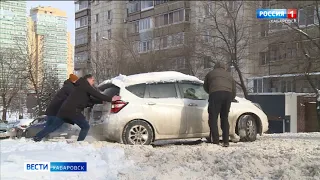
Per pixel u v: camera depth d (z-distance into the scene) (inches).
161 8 1670.8
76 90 327.0
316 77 1025.5
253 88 1253.7
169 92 327.6
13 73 1469.0
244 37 1088.8
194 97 334.3
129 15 1921.8
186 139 354.3
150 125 313.9
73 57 2192.4
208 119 318.7
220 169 205.6
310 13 1040.8
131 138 307.7
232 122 336.5
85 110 342.3
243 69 1268.5
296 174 186.7
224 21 1117.1
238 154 233.5
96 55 1646.2
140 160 237.1
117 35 1764.3
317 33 976.3
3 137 904.9
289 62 1053.2
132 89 319.3
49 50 1621.6
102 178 203.6
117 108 309.0
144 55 1376.7
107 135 308.5
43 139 349.1
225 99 307.0
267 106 1110.4
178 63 1262.3
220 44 1083.9
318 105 879.1
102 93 328.5
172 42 1334.9
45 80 1460.4
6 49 1455.5
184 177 194.5
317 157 226.2
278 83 1195.3
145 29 1772.9
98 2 2217.0
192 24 1445.6
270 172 196.1
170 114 319.6
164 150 269.1
